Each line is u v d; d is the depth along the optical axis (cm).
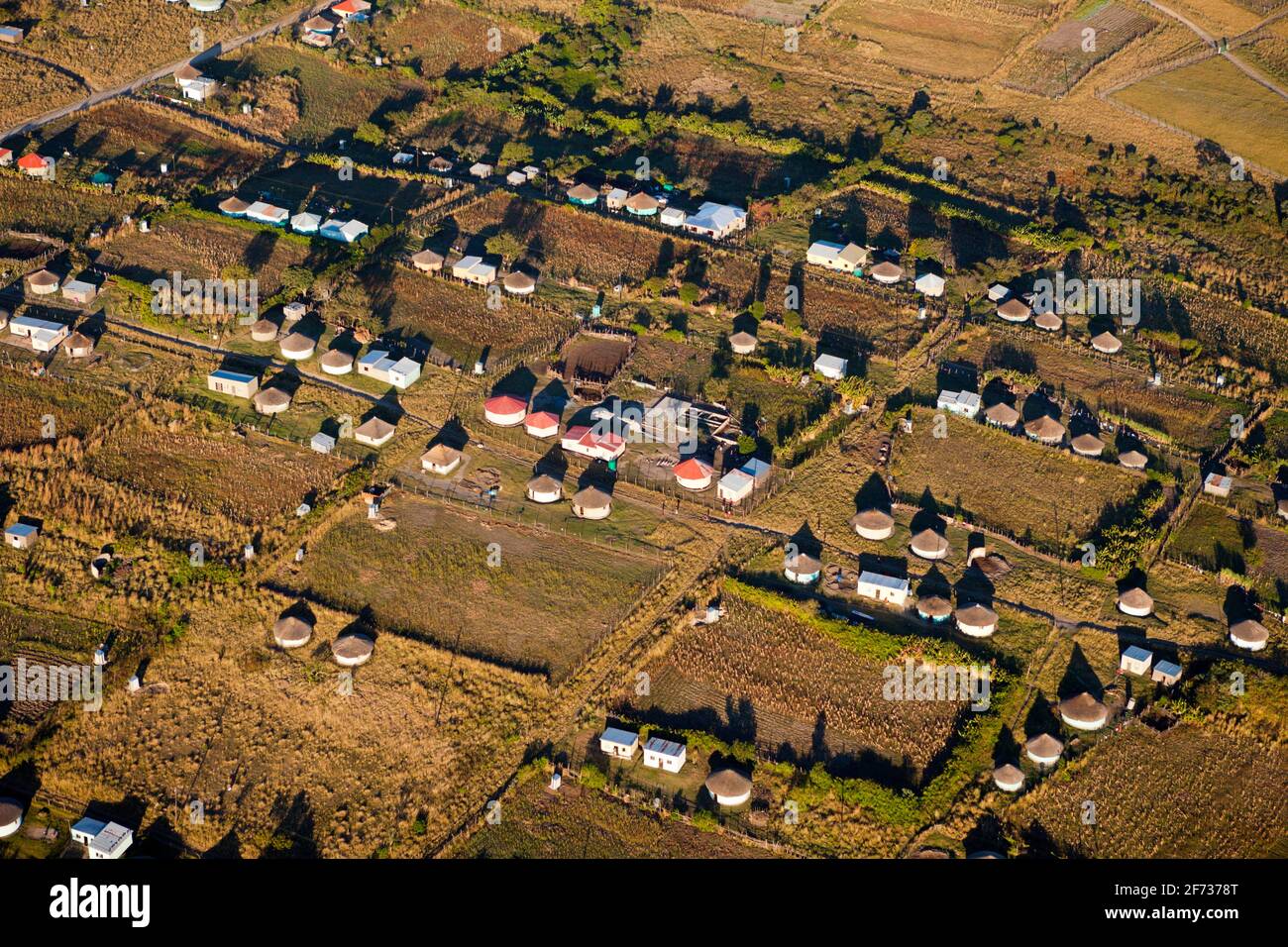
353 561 11238
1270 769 10375
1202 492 12850
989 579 11656
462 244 15362
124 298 13762
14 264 13950
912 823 9581
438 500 11906
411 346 13675
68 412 12362
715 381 13500
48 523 11319
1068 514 12425
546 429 12638
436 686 10275
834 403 13400
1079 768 10200
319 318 13875
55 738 9812
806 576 11425
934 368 14100
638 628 10894
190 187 15662
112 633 10575
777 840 9456
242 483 11850
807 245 15962
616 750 9925
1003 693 10506
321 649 10519
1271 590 11825
